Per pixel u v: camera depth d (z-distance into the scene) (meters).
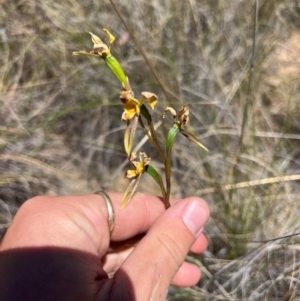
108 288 0.10
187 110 0.10
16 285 0.10
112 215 0.13
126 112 0.09
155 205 0.14
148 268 0.11
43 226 0.11
